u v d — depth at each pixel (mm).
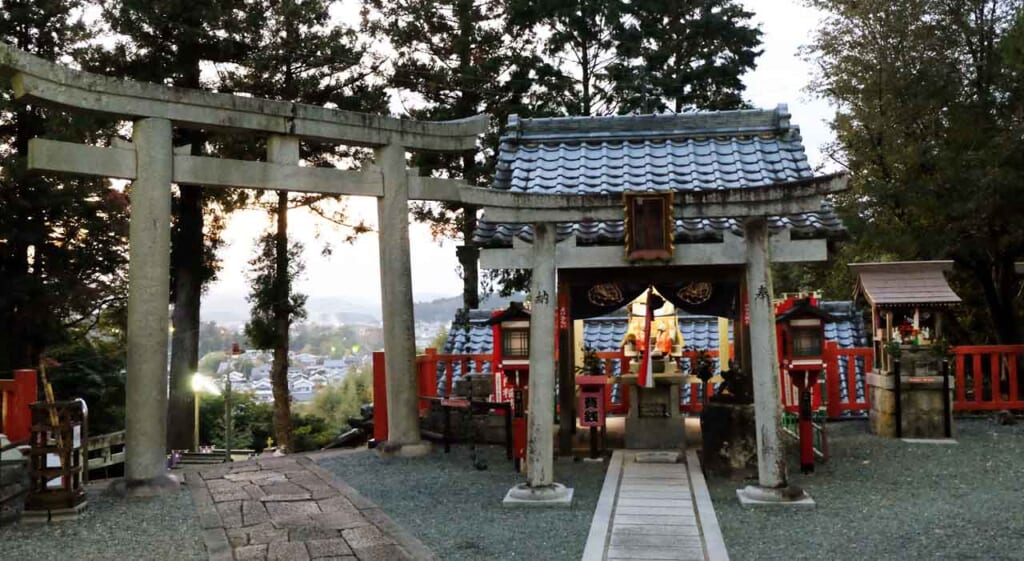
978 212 14328
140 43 17781
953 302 11641
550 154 11047
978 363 12984
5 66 8023
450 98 21266
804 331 9531
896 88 16516
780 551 6523
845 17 17781
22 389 9430
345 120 10711
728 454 9336
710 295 10766
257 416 31125
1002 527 7020
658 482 9086
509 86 20859
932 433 11500
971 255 15812
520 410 10102
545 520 7609
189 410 19125
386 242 11211
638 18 21328
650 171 10430
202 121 9555
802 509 7832
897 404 11539
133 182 9141
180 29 17203
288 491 8914
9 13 17281
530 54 21188
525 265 8703
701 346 14828
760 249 8109
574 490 8773
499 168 11102
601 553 6473
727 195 8078
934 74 15758
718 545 6613
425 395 12844
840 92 18125
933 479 9047
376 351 12125
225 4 18000
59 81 8516
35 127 17906
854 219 16547
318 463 10797
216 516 7852
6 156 17172
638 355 12109
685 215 8203
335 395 37438
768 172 10297
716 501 8266
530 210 8344
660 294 11594
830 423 13086
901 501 8078
